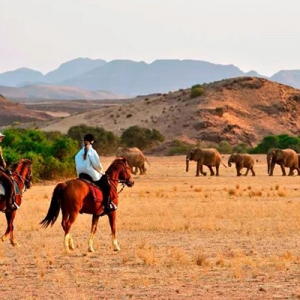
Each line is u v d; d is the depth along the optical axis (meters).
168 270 32.47
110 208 38.03
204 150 123.38
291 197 75.44
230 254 36.88
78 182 37.38
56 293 27.64
